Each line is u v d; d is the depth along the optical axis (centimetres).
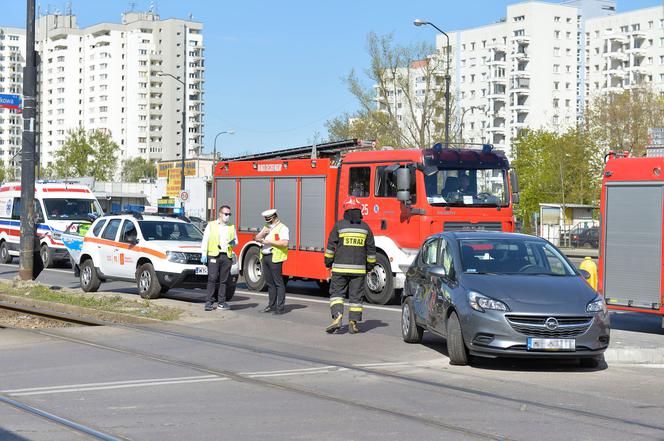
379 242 2130
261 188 2472
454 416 916
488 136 14562
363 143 2314
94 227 2331
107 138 11388
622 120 7125
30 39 2330
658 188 1586
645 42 14162
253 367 1223
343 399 1002
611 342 1397
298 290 2548
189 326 1664
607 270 1662
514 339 1174
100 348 1403
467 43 15075
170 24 18650
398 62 6844
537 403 990
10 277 2928
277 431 845
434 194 2044
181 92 18838
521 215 8712
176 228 2252
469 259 1319
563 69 14462
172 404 973
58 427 859
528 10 14238
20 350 1388
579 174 7988
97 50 18775
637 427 876
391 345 1443
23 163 2342
